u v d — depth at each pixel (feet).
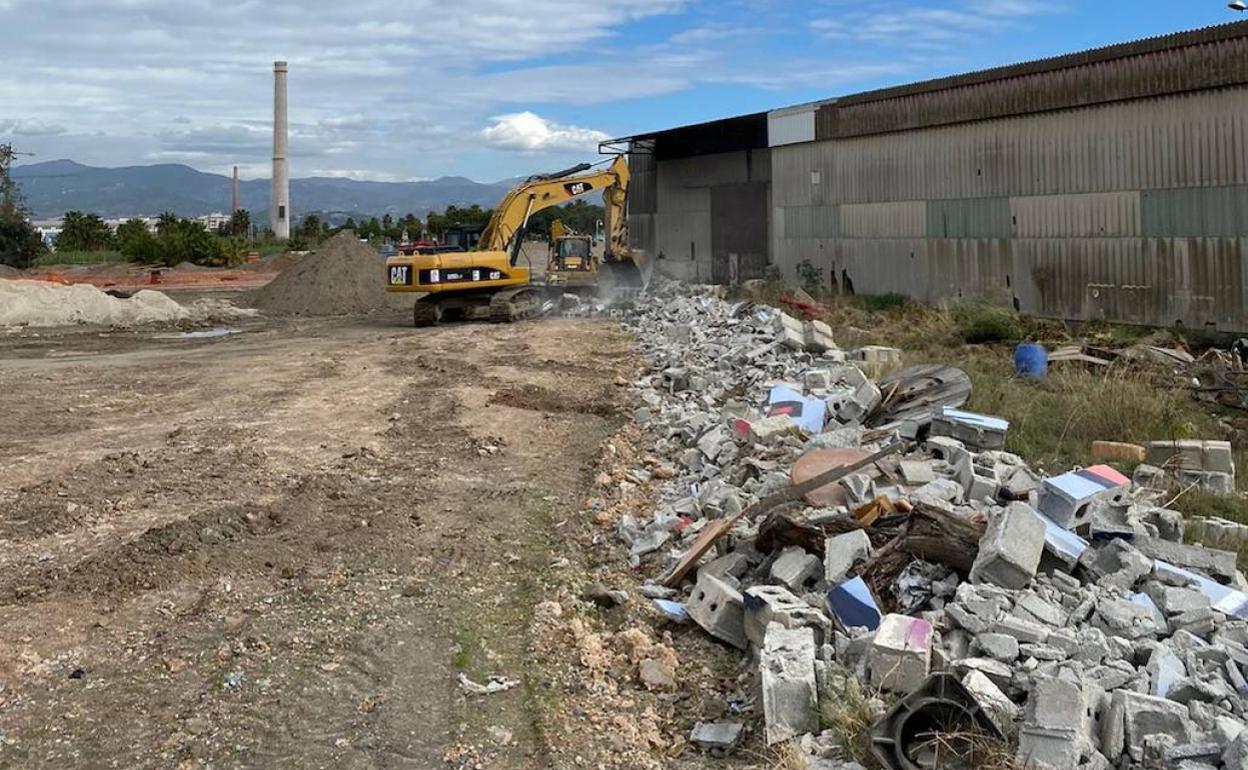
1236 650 21.26
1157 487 36.17
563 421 52.34
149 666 24.08
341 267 128.26
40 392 61.52
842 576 25.27
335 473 41.27
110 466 41.73
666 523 33.30
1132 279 80.07
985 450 38.09
